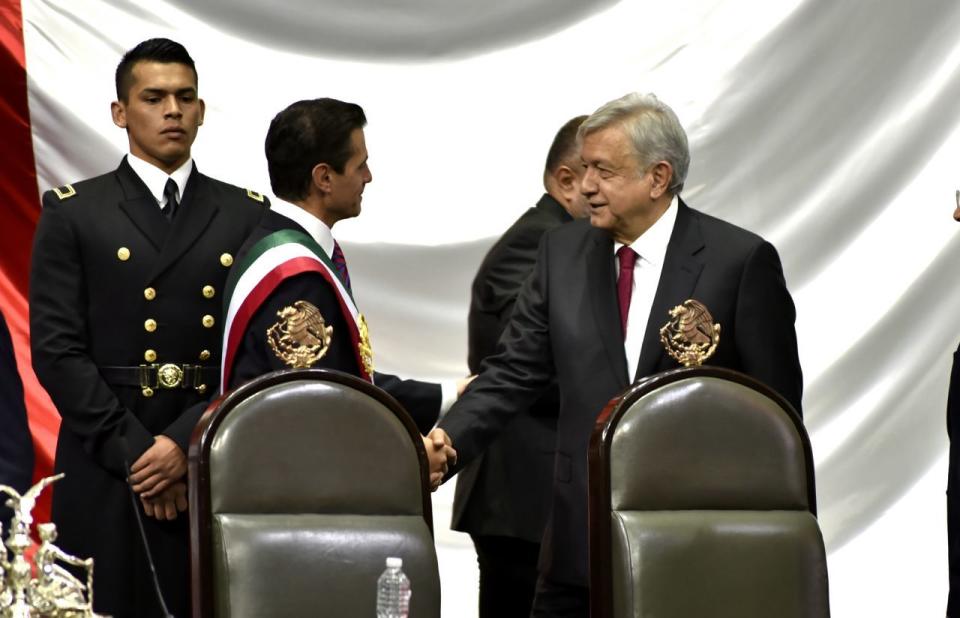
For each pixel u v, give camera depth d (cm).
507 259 887
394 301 1074
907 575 1077
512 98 1075
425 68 1073
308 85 1061
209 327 749
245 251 692
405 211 1073
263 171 1053
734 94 1075
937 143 1077
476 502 873
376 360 1074
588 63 1076
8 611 430
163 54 761
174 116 755
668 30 1076
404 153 1073
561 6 1076
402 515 579
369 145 1070
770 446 608
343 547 562
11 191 1023
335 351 658
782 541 598
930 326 1080
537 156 1077
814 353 1084
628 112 682
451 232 1075
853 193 1080
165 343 740
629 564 580
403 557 569
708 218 696
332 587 557
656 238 688
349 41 1065
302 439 568
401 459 582
